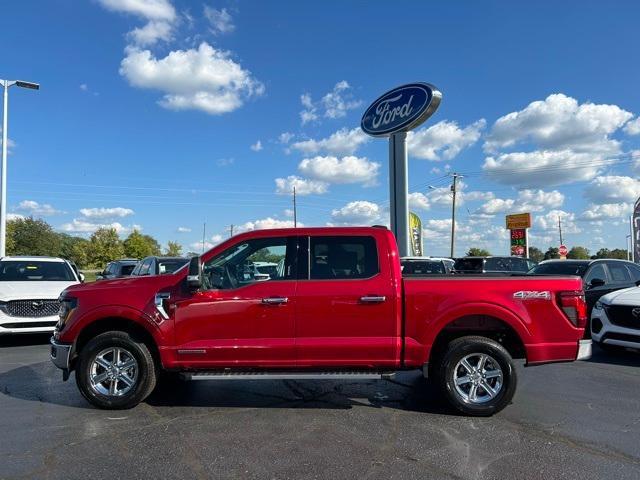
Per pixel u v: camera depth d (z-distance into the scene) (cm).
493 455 438
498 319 566
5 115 2481
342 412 561
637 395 636
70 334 569
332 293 553
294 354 552
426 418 540
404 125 2014
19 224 6588
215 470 407
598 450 450
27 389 657
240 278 575
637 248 2570
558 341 557
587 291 1059
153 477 395
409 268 1619
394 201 2083
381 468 411
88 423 521
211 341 555
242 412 559
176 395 630
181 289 564
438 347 580
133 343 564
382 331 553
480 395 555
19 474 400
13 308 950
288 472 403
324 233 578
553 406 586
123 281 589
